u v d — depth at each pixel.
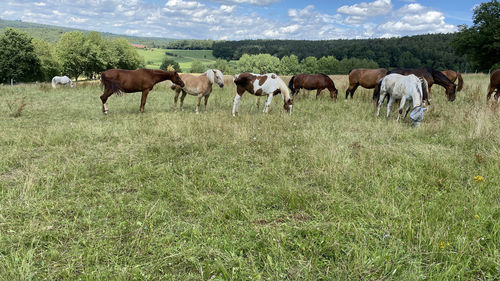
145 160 5.07
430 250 2.66
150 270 2.38
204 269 2.43
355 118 8.85
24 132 6.52
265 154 5.52
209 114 9.41
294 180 4.37
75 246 2.63
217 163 5.06
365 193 3.86
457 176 4.33
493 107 8.38
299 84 13.19
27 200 3.49
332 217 3.27
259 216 3.32
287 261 2.47
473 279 2.30
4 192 3.71
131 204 3.52
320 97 13.65
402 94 8.09
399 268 2.41
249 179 4.36
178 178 4.33
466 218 3.18
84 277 2.27
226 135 6.61
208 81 9.40
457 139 6.26
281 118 8.58
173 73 9.36
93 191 3.84
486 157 5.01
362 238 2.81
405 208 3.42
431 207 3.36
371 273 2.35
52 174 4.33
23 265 2.31
